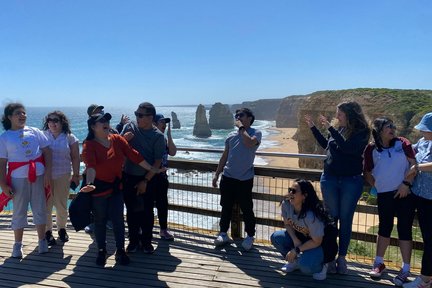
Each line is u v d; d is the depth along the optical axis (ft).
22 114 13.57
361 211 14.39
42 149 14.21
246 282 12.09
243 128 14.37
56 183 15.06
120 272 12.75
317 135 13.92
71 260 13.70
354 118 11.88
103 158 12.88
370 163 12.56
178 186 17.39
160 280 12.18
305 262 11.98
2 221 18.38
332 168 12.50
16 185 13.62
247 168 14.56
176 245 15.37
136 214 14.34
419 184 11.45
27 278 12.26
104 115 12.85
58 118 15.02
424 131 11.27
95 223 13.30
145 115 13.92
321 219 11.93
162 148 14.30
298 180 12.20
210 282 12.08
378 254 12.59
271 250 14.93
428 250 11.32
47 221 15.05
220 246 15.29
